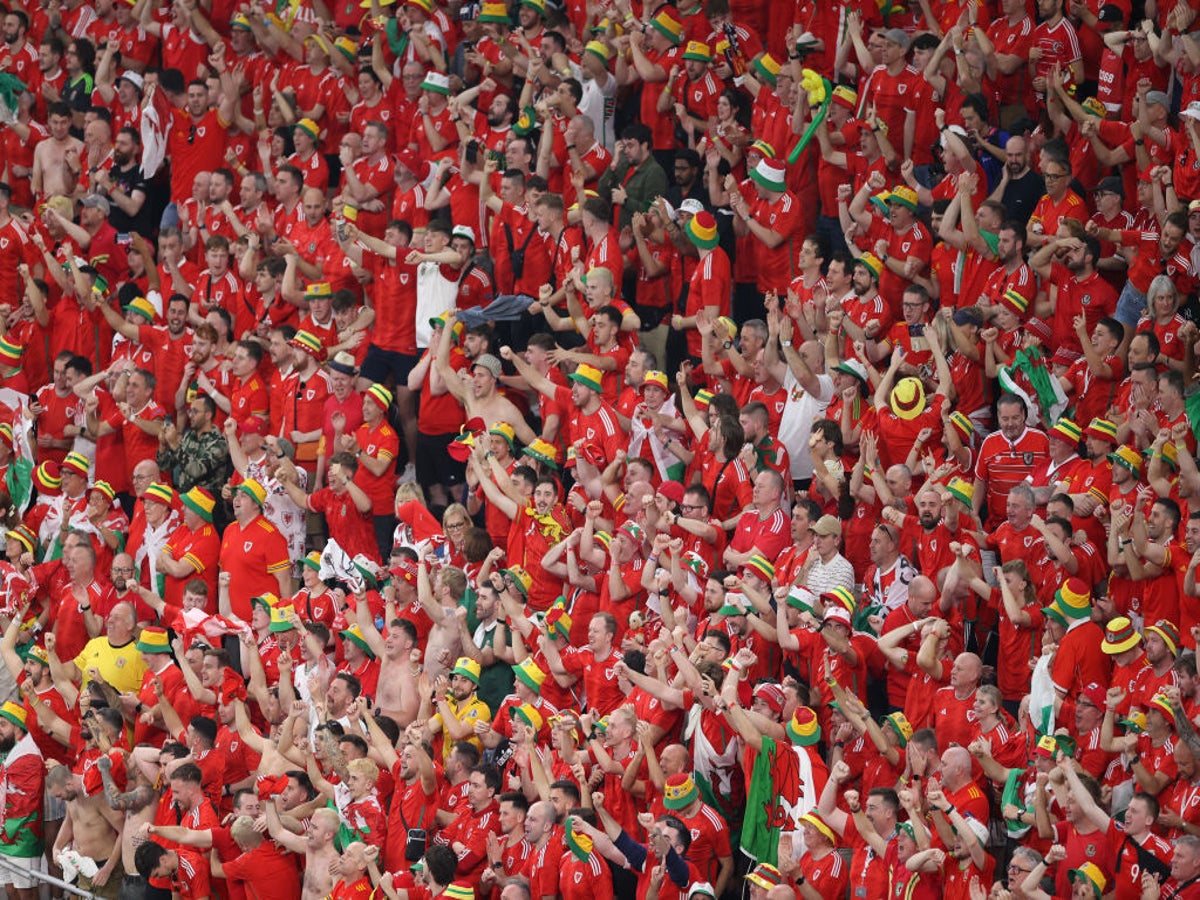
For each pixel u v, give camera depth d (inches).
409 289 2650.1
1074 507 1990.7
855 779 1920.5
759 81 2623.0
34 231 3090.6
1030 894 1680.6
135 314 2888.8
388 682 2268.7
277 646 2400.3
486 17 2869.1
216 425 2751.0
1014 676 1941.4
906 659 1971.0
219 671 2305.6
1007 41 2487.7
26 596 2600.9
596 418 2361.0
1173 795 1734.7
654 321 2591.0
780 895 1806.1
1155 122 2267.5
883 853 1796.3
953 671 1881.2
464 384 2522.1
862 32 2632.9
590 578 2236.7
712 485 2225.6
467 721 2158.0
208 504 2566.4
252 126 3191.4
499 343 2640.3
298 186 2908.5
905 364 2228.1
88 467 2778.1
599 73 2765.7
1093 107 2372.0
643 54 2738.7
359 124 3011.8
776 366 2294.5
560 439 2477.9
